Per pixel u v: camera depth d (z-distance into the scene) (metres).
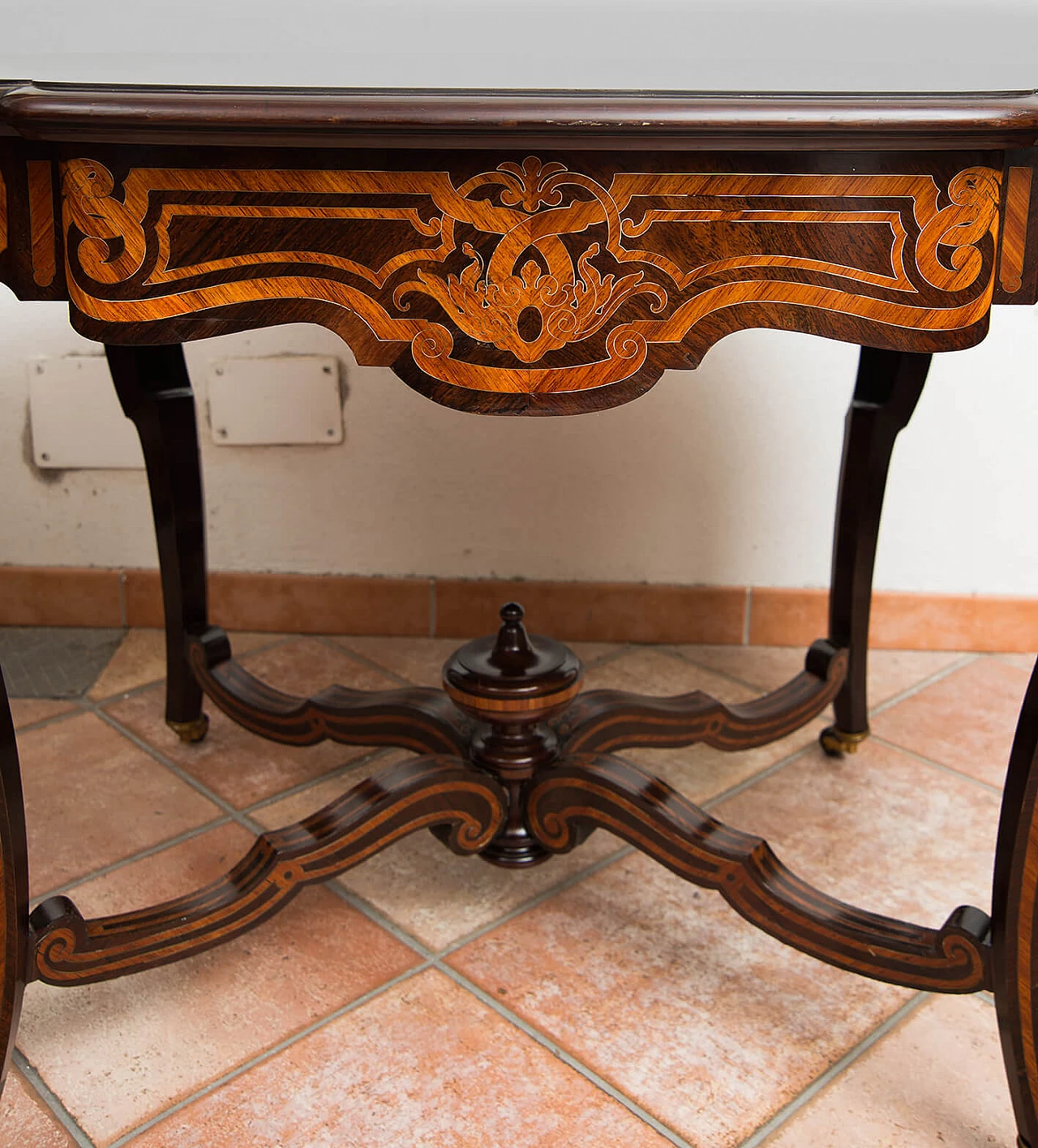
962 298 0.68
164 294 0.67
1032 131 0.62
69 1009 0.94
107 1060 0.88
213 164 0.65
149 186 0.66
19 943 0.80
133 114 0.60
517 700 0.99
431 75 0.61
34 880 1.10
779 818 1.22
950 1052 0.90
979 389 1.55
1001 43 0.62
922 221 0.67
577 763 0.99
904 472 1.59
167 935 0.90
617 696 1.15
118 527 1.65
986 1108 0.85
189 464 1.24
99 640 1.65
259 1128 0.82
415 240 0.67
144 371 1.17
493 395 0.70
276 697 1.27
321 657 1.62
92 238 0.66
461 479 1.62
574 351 0.69
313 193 0.66
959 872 1.13
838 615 1.28
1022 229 0.69
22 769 1.30
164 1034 0.91
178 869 1.12
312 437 1.60
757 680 1.56
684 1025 0.92
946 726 1.43
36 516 1.65
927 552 1.63
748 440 1.58
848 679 1.30
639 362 0.69
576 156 0.65
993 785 1.29
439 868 1.13
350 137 0.61
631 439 1.58
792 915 0.90
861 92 0.63
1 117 0.61
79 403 1.59
